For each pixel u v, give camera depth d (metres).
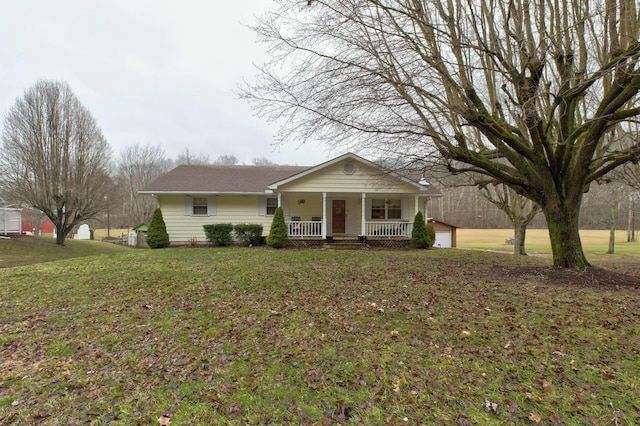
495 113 8.69
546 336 4.28
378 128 8.06
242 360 3.81
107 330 4.80
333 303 5.91
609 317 4.88
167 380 3.40
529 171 8.20
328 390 3.17
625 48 6.76
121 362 3.81
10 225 22.77
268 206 17.33
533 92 7.06
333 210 17.55
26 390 3.26
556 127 8.61
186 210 16.72
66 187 21.62
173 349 4.13
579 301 5.66
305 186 15.52
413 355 3.85
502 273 8.33
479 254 13.74
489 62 7.95
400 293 6.50
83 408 2.95
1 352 4.12
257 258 11.44
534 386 3.16
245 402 3.01
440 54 7.49
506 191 16.52
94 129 22.98
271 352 4.00
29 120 20.81
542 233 42.44
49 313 5.61
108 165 25.30
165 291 6.94
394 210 17.72
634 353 3.75
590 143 7.22
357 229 17.56
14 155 20.80
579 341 4.11
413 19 6.71
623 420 2.65
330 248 14.88
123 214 50.25
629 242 31.88
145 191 15.95
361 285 7.25
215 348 4.14
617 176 11.62
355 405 2.94
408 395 3.07
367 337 4.38
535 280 7.29
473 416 2.75
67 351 4.12
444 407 2.88
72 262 10.85
